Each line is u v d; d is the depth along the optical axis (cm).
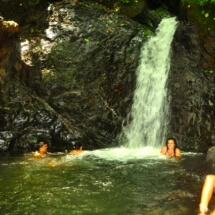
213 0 930
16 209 507
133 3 1084
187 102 945
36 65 944
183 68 968
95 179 643
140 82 986
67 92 934
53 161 777
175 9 1190
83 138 912
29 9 1059
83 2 1061
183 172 685
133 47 994
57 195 560
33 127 902
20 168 714
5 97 932
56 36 978
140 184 614
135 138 959
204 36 937
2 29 901
